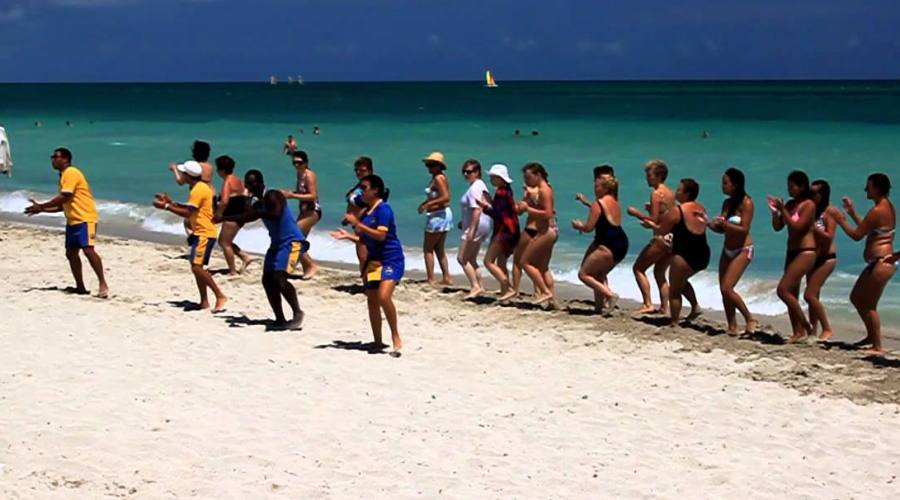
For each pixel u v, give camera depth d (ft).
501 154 124.67
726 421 33.09
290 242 44.14
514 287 50.21
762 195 86.84
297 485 26.86
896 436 31.73
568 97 386.32
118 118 227.61
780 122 169.07
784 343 42.63
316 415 32.89
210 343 41.78
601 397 35.55
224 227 56.03
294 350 41.04
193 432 30.86
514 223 49.42
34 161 127.75
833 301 52.47
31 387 35.01
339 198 91.30
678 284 44.57
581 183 96.89
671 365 39.68
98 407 32.99
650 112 225.97
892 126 152.15
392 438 30.91
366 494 26.37
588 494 26.76
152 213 85.40
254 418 32.40
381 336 41.70
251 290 52.80
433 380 37.29
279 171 112.68
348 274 57.82
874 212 39.73
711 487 27.48
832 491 27.35
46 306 47.98
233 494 26.05
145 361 38.81
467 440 30.89
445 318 47.37
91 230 49.93
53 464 27.73
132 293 51.83
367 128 177.88
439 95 451.53
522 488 27.07
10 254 63.21
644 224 46.75
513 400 35.09
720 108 245.65
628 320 46.60
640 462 29.27
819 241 42.11
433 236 53.83
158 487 26.35
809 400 35.24
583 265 47.39
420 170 109.40
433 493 26.55
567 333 44.50
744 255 43.11
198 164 46.83
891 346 43.86
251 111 266.36
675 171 104.63
